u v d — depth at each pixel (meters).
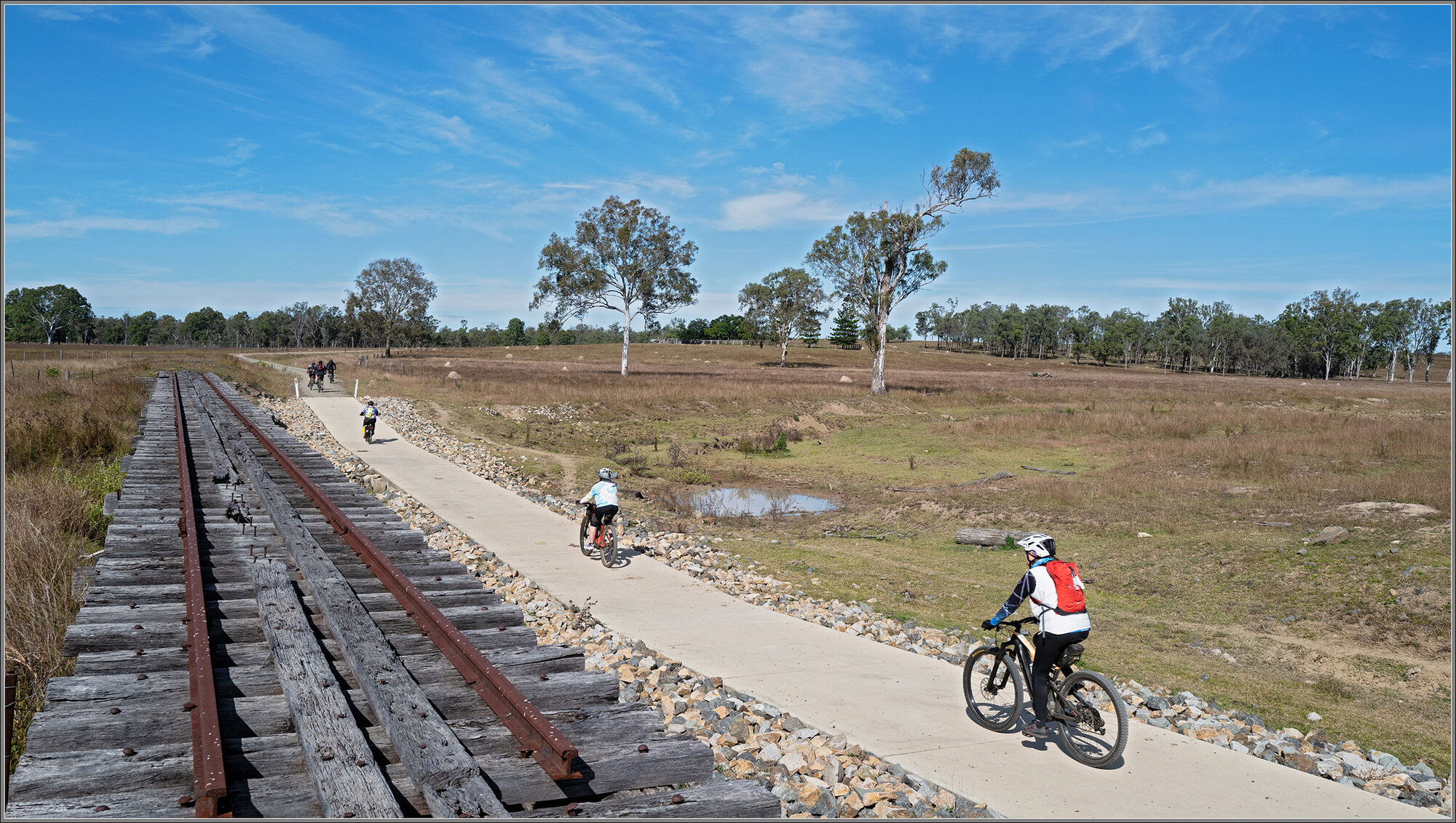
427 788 4.13
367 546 9.31
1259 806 5.09
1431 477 18.55
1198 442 28.41
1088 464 26.80
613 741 5.13
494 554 12.21
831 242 58.09
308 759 4.27
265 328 195.12
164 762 4.28
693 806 4.42
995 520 17.50
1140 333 190.62
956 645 8.98
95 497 13.59
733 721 6.29
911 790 5.28
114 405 27.91
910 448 31.72
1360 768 6.11
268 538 9.83
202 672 5.17
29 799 3.97
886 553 14.97
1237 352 164.12
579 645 8.29
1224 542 14.16
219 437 19.94
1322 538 13.27
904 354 180.38
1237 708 7.83
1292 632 10.15
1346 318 161.38
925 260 57.72
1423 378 177.12
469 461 23.59
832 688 7.19
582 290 71.44
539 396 43.62
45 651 7.09
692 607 9.78
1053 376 98.94
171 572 8.24
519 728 4.95
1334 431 29.45
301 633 6.20
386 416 33.22
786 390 54.88
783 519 18.94
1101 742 6.07
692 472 26.22
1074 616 5.66
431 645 6.70
